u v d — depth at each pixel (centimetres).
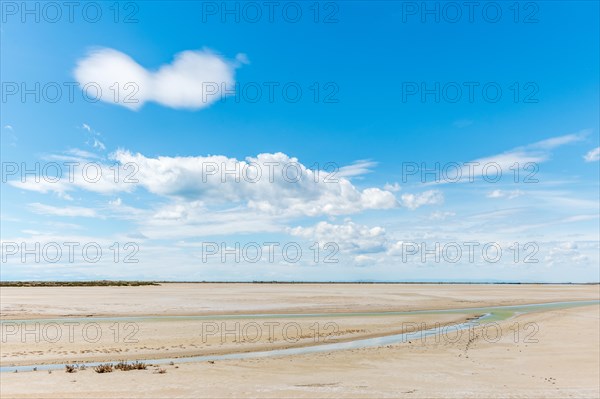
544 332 3738
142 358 2627
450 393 1695
